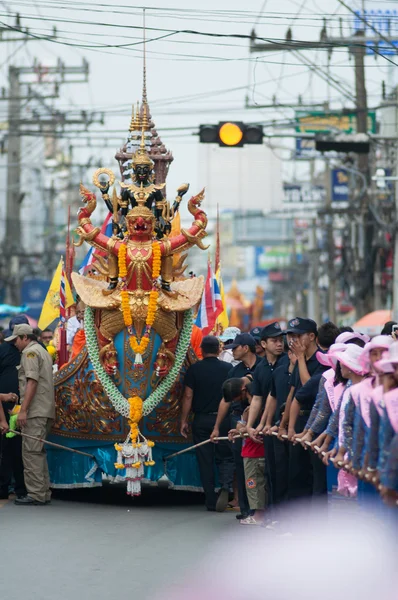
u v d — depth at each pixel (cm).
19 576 2091
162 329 3017
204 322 3909
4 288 11388
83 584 2016
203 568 2158
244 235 19025
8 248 11062
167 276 3041
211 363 3109
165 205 3086
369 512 2147
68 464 3169
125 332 3014
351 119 7181
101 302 2998
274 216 14975
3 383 3306
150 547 2406
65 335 3556
